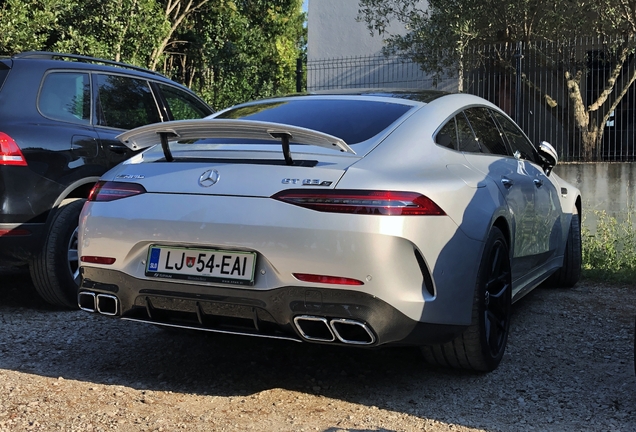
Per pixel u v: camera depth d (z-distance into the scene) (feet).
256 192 9.03
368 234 8.55
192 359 11.66
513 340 13.11
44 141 14.47
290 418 9.04
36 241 14.24
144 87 18.24
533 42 38.63
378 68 44.21
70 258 14.87
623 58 35.37
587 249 22.52
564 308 16.06
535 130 37.83
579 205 19.30
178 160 10.00
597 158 35.88
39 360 11.46
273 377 10.78
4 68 14.84
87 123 15.94
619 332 13.84
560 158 35.32
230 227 8.98
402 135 10.19
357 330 8.83
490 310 10.98
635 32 34.04
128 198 9.75
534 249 13.99
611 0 34.73
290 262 8.73
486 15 38.32
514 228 12.13
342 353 12.05
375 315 8.63
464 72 39.68
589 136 36.22
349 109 11.14
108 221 9.75
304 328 8.96
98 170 15.58
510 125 14.88
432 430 8.70
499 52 36.81
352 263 8.54
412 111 11.02
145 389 10.14
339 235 8.57
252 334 9.36
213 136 9.59
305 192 8.81
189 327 9.68
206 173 9.48
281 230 8.76
